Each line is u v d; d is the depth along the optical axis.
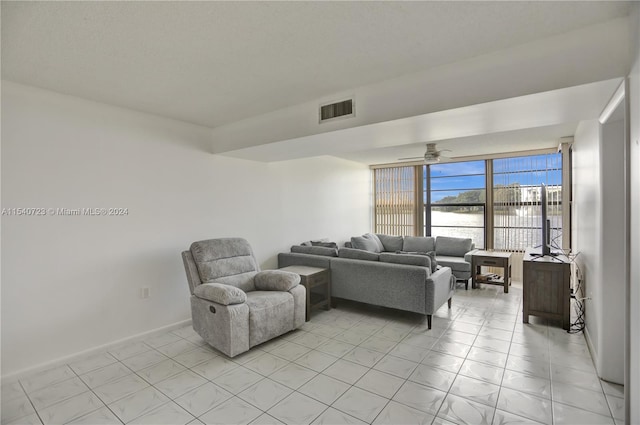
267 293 3.47
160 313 3.61
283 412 2.20
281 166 5.14
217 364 2.88
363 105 2.78
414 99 2.52
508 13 1.75
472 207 6.51
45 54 2.15
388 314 4.16
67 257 2.94
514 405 2.24
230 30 1.87
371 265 4.00
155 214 3.57
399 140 3.46
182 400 2.35
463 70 2.31
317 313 4.21
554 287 3.64
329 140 3.39
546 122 2.79
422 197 7.07
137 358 3.01
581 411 2.17
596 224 2.77
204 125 4.01
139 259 3.44
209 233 4.11
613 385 2.47
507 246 6.07
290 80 2.63
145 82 2.64
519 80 2.12
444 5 1.66
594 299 2.89
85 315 3.05
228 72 2.46
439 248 6.30
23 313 2.70
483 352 3.05
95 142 3.12
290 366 2.82
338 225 6.53
